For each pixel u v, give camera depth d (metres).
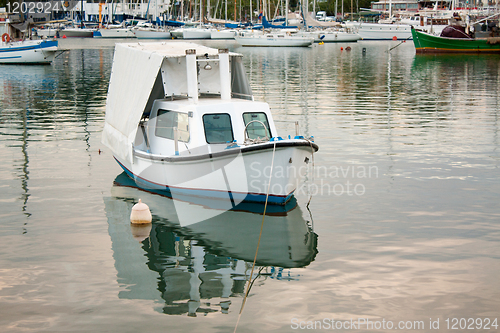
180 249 8.94
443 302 7.11
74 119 20.55
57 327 6.57
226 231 9.71
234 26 108.62
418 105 24.12
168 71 12.25
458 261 8.30
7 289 7.47
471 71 41.38
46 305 7.07
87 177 13.03
